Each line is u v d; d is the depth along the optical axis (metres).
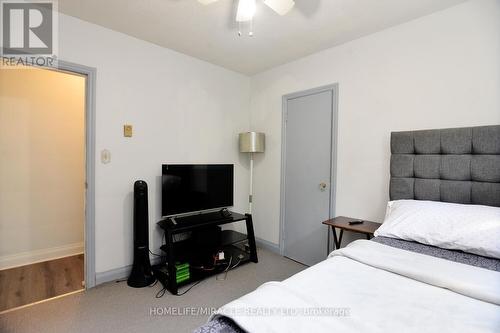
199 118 3.16
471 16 1.93
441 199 1.97
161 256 2.83
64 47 2.21
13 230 2.80
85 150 2.36
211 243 2.83
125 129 2.56
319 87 2.88
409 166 2.13
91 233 2.38
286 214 3.25
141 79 2.66
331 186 2.78
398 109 2.30
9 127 2.76
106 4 2.05
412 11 2.08
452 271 1.22
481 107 1.89
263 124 3.55
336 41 2.63
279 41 2.64
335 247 2.73
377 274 1.27
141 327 1.86
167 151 2.88
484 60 1.88
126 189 2.59
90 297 2.23
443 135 1.97
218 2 2.01
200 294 2.32
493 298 1.01
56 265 2.86
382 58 2.40
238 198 3.63
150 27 2.40
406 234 1.71
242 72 3.58
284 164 3.28
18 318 1.93
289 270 2.85
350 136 2.63
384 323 0.90
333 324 0.89
